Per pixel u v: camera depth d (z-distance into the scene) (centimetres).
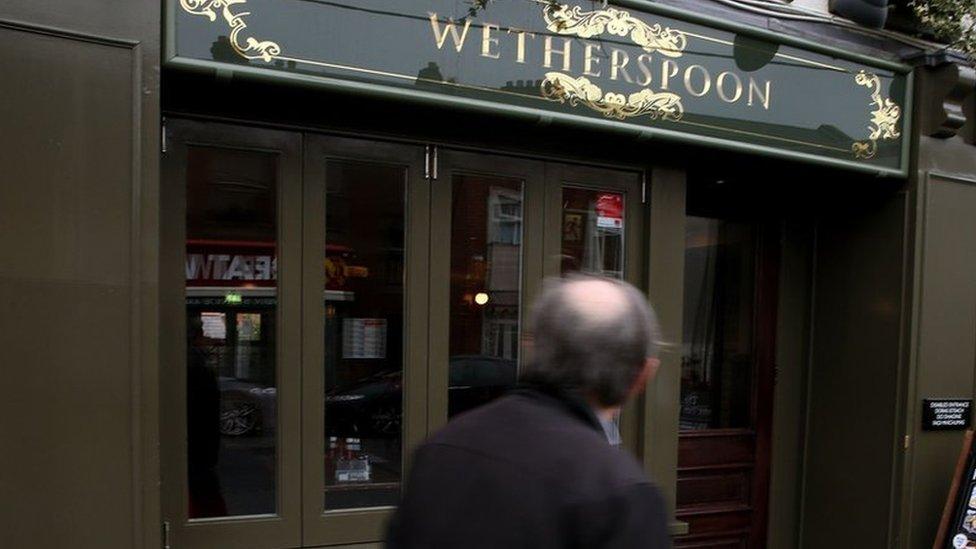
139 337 261
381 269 337
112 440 257
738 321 483
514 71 329
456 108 317
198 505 306
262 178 313
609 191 383
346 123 322
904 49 434
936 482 438
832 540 464
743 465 476
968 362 447
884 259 442
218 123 303
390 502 338
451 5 314
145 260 262
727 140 378
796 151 397
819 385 477
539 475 131
